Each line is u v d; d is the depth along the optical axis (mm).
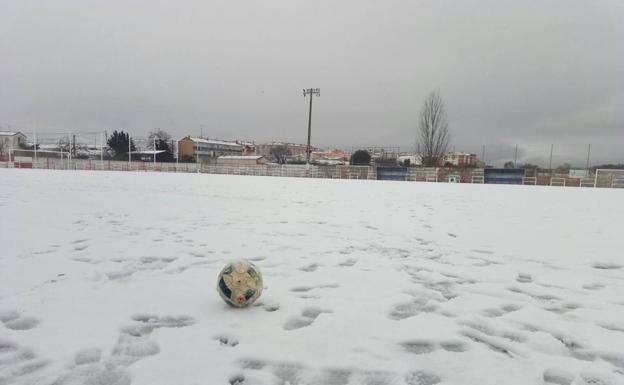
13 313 2705
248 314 2748
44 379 1931
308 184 20562
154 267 3908
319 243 5215
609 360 2232
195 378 1933
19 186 14008
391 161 49938
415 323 2670
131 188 14203
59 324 2529
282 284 3443
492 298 3219
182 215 7617
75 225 6254
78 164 45906
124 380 1934
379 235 5895
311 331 2492
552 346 2373
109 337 2357
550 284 3615
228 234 5699
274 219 7336
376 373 2033
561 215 8461
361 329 2543
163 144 60625
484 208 9773
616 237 5891
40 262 3994
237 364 2084
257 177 31484
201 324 2564
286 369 2051
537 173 29188
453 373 2049
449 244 5312
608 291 3432
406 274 3855
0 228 5832
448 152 41062
